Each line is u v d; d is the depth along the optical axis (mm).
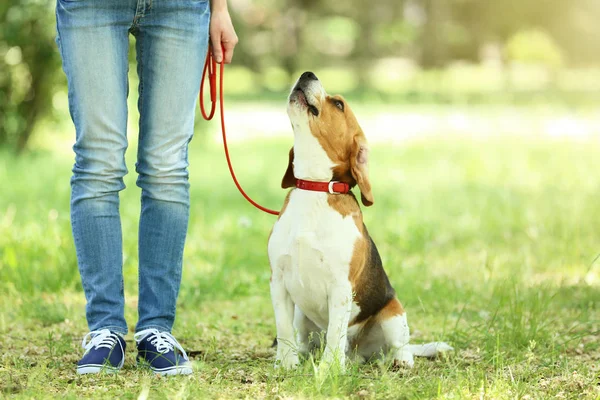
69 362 5195
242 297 7723
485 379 4652
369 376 4941
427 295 7461
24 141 16969
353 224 5152
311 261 5039
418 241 9977
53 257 8094
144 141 5004
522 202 12391
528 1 58469
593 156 17891
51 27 16062
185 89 4965
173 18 4863
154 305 5090
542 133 23062
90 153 4855
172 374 4859
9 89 16594
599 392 4488
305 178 5207
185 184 5121
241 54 49688
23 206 10977
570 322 6617
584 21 60781
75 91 4805
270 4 52000
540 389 4621
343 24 59344
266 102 35688
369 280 5402
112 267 4980
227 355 5539
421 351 5648
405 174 15945
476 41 60906
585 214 11109
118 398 4277
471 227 10898
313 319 5434
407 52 61750
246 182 14758
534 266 8773
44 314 6645
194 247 9328
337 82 46344
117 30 4809
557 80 47250
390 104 33250
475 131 23906
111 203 4969
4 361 5164
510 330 5883
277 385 4590
